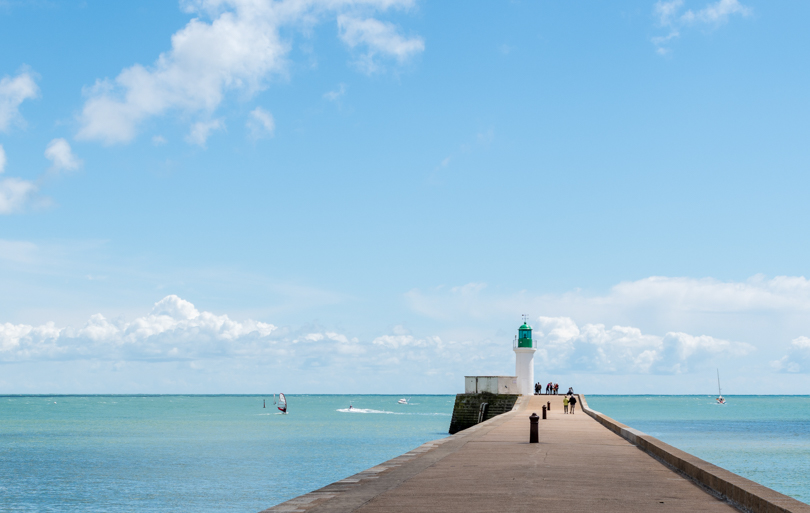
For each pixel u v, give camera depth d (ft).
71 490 130.21
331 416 460.96
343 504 38.70
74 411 563.07
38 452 201.36
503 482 48.01
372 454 193.47
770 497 35.04
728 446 224.33
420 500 40.22
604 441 85.61
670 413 545.44
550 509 37.47
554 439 88.43
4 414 490.08
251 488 132.05
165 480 142.10
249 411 568.00
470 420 230.27
